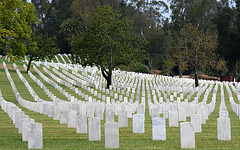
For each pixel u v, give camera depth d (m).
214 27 85.31
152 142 14.99
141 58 58.03
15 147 14.36
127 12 116.88
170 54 101.44
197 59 67.44
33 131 13.88
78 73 69.31
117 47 54.12
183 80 69.25
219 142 14.88
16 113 19.12
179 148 13.76
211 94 48.88
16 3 39.62
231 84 58.75
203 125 20.22
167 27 97.06
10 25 41.12
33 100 36.41
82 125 17.42
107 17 56.41
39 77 60.78
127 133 17.27
